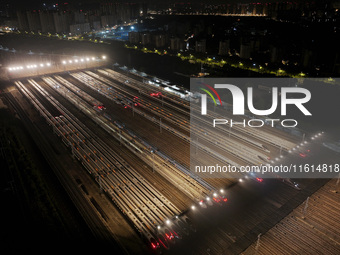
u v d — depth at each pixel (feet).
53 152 440.04
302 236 293.43
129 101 639.76
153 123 534.78
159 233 298.15
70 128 515.91
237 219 315.17
